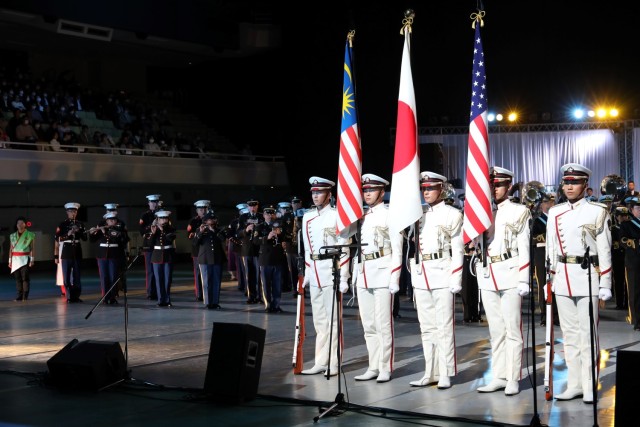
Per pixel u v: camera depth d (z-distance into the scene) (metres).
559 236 7.99
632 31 25.33
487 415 7.50
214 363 8.23
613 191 15.38
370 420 7.41
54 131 26.66
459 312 15.37
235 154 30.83
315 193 9.48
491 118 26.67
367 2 28.61
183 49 31.78
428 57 27.91
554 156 25.78
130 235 30.30
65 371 8.84
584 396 7.89
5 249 27.12
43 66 33.28
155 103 33.88
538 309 15.41
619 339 11.74
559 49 26.39
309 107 30.55
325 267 9.41
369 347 9.24
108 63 34.75
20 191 27.39
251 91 32.91
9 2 25.34
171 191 31.59
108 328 13.68
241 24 31.52
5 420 7.60
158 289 17.00
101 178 26.39
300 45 30.70
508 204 8.46
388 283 9.01
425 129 26.84
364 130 28.59
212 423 7.41
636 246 12.81
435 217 8.77
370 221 9.16
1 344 12.12
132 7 28.44
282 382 9.13
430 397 8.28
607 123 25.08
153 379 9.39
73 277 18.02
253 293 17.36
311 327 13.55
